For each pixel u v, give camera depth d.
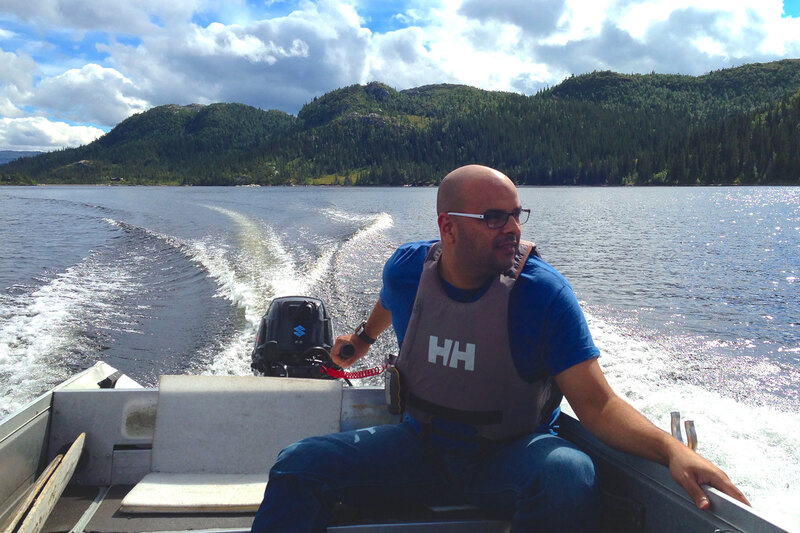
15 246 19.94
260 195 79.19
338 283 11.84
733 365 7.09
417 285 2.09
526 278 1.80
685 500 1.56
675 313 10.21
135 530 2.18
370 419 2.70
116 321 9.22
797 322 9.53
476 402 1.85
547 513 1.64
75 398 2.59
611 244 21.91
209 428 2.60
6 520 2.15
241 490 2.41
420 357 1.94
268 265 14.11
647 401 5.84
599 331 8.90
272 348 4.70
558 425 2.24
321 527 1.86
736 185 121.25
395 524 1.91
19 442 2.27
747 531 1.31
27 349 7.81
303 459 1.92
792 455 4.51
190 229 24.42
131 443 2.62
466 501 1.97
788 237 24.50
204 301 10.55
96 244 20.47
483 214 1.76
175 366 7.11
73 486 2.58
